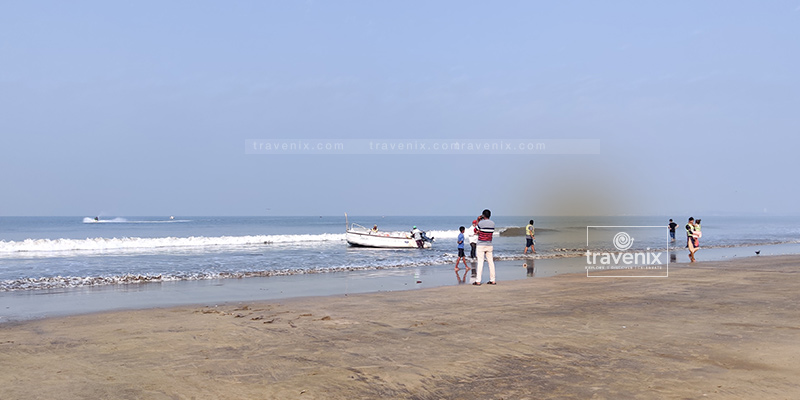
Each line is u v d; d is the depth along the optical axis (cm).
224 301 1260
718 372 590
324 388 550
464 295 1281
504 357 671
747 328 845
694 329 839
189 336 811
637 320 925
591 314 992
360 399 516
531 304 1128
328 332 840
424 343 755
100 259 2584
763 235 5928
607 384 552
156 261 2486
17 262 2408
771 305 1084
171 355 692
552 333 818
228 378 586
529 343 750
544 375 589
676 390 527
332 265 2319
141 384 566
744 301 1143
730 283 1483
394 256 2862
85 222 15488
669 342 747
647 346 724
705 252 3134
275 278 1809
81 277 1772
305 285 1605
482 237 1529
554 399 507
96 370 621
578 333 816
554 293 1304
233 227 10412
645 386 543
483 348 722
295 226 11112
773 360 640
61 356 690
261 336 809
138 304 1216
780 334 796
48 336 821
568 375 588
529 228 2928
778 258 2488
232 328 874
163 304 1212
